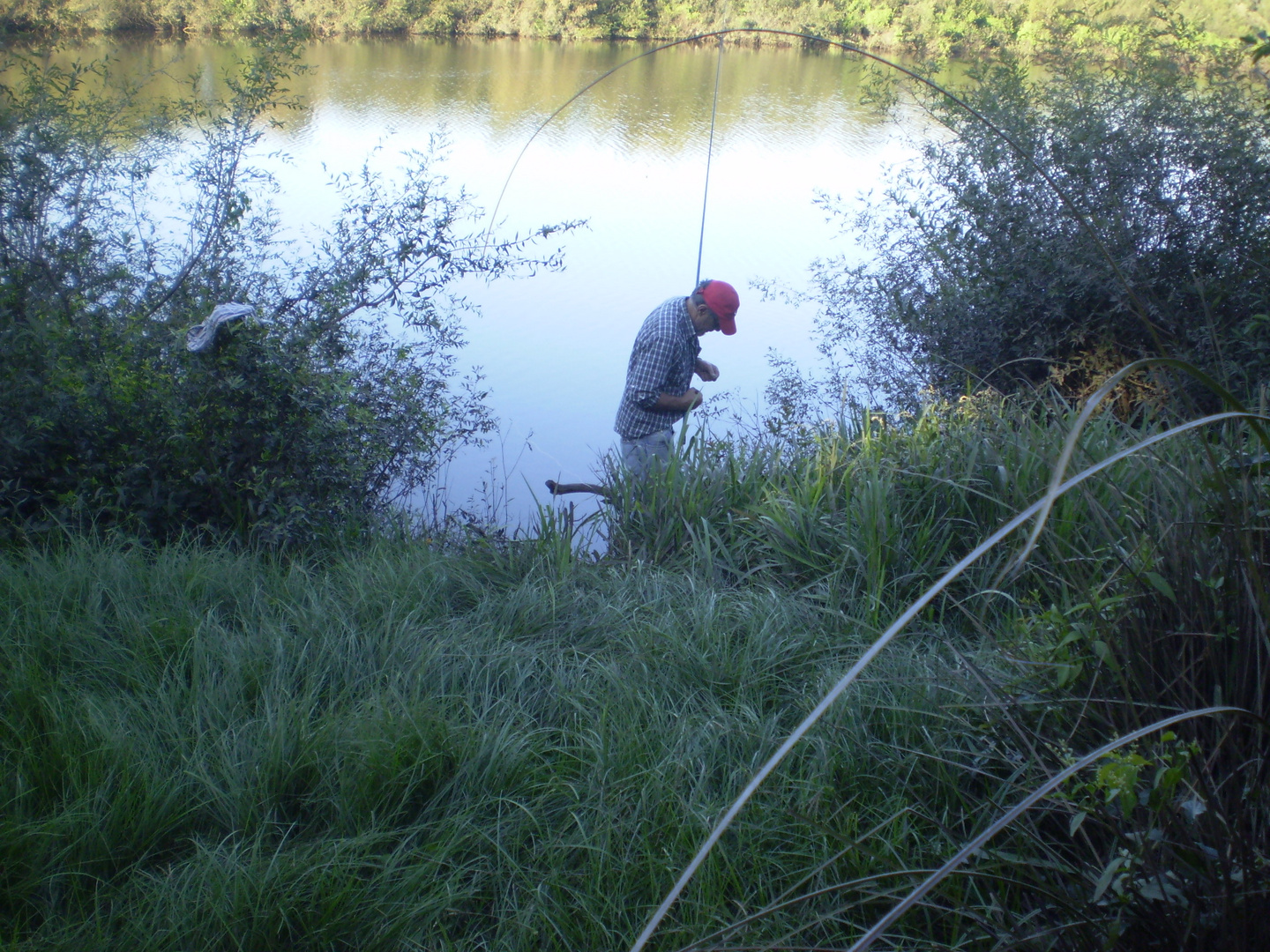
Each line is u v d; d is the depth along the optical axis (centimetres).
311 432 393
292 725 250
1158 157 552
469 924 205
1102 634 201
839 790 233
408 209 507
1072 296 552
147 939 190
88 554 347
